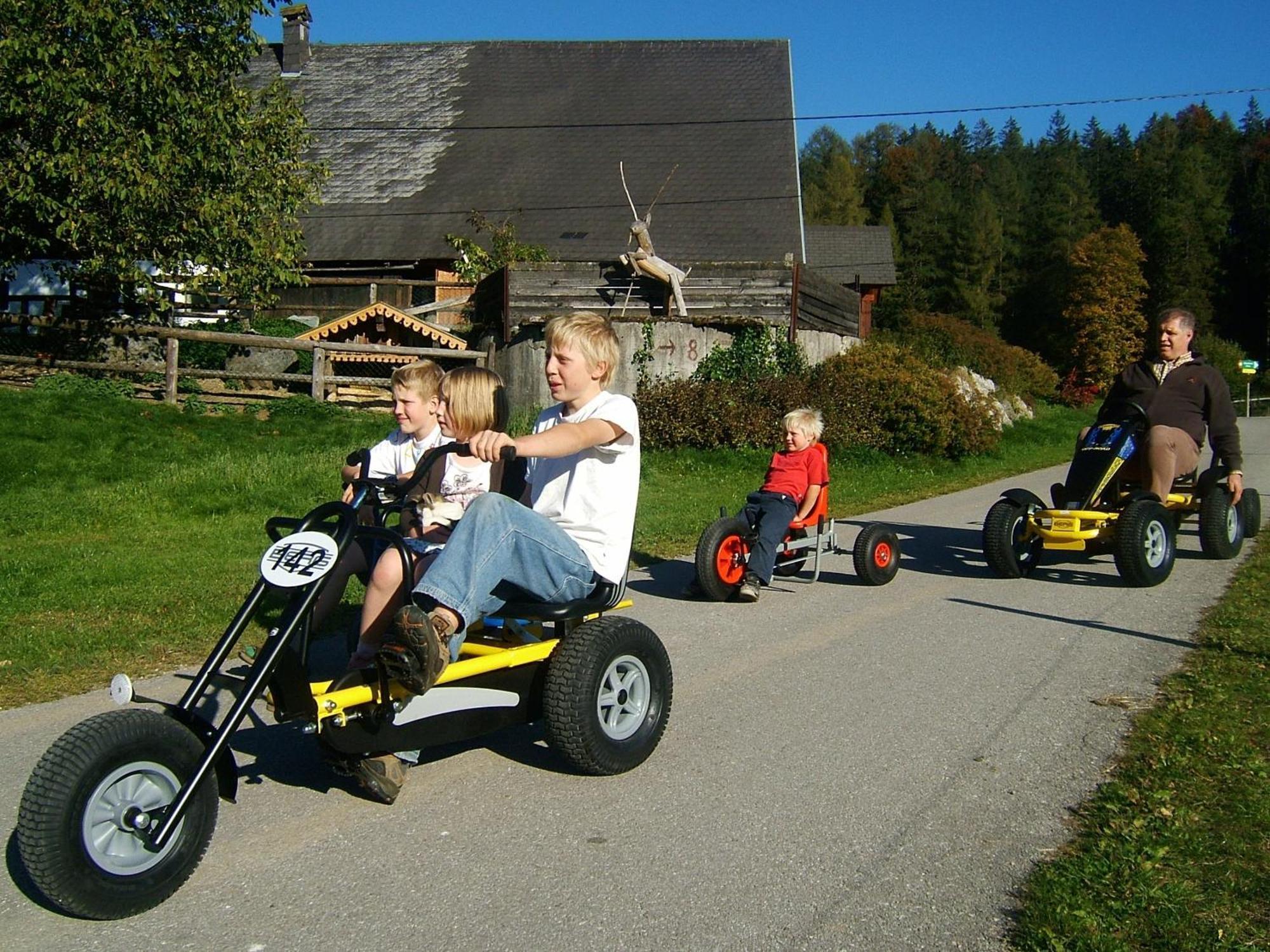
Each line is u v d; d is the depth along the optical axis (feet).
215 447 45.55
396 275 94.73
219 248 56.03
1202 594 25.57
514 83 111.86
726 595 25.03
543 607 13.41
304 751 15.07
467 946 9.90
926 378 61.67
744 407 54.60
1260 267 229.66
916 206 294.46
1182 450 28.14
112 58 50.16
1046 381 122.93
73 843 9.89
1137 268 186.39
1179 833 11.95
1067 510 27.50
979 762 14.57
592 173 100.07
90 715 16.26
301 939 10.01
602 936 10.09
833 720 16.35
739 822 12.67
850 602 25.02
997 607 24.40
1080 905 10.40
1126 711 16.56
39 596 23.50
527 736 15.76
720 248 92.02
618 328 59.82
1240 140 318.24
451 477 15.31
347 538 11.86
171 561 27.58
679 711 16.88
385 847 12.01
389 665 11.57
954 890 10.96
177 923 10.28
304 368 64.44
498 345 65.77
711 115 105.09
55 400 49.24
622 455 13.98
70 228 51.96
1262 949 9.61
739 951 9.82
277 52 118.93
